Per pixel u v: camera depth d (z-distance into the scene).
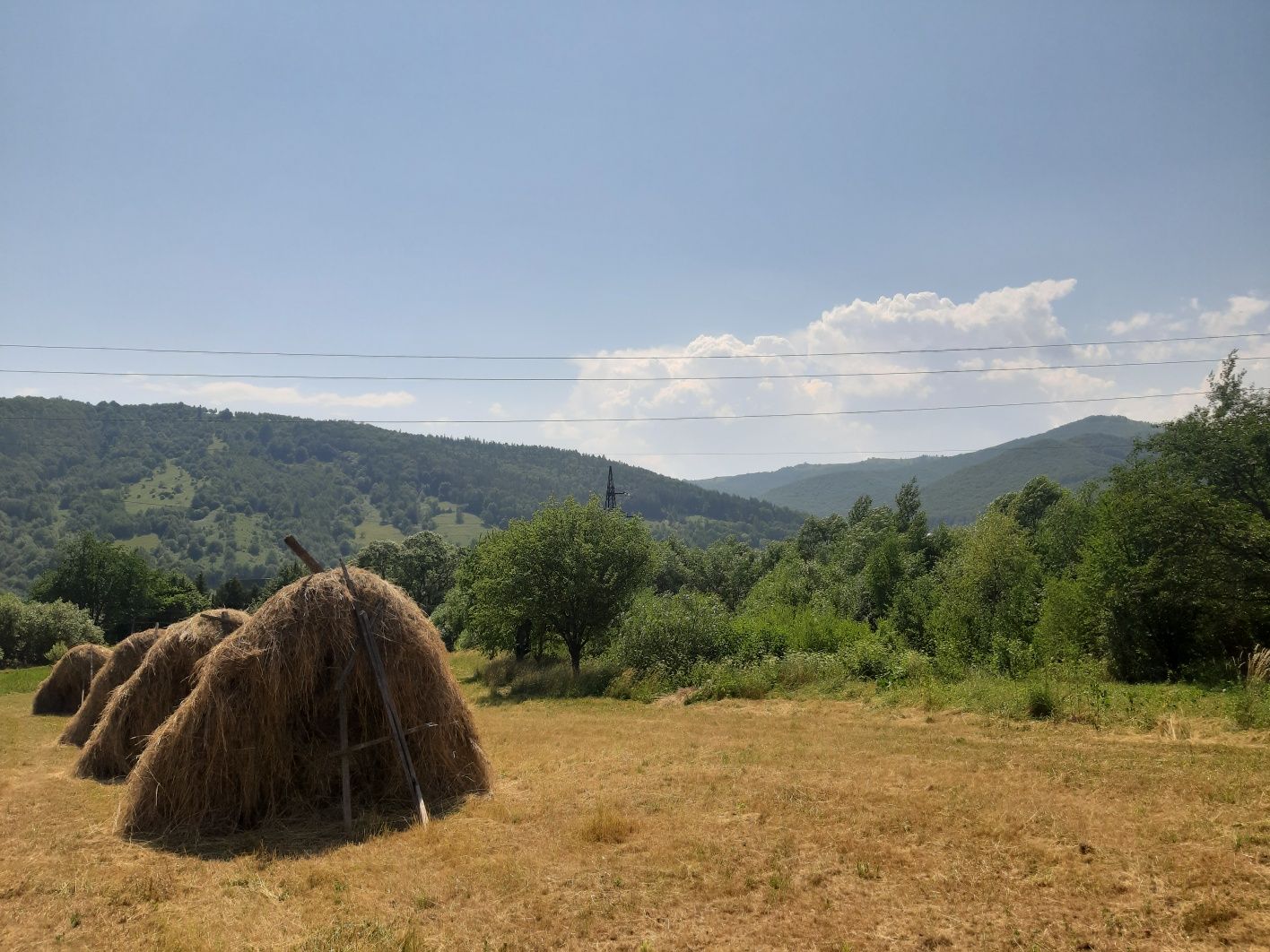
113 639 83.81
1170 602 21.16
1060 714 14.75
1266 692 14.73
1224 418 23.64
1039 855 7.07
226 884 7.49
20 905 6.97
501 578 31.67
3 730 20.98
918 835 7.80
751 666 24.47
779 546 79.31
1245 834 7.29
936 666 22.14
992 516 34.62
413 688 10.57
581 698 25.97
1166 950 5.30
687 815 8.84
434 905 6.65
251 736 9.77
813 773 10.84
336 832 9.20
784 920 6.00
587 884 6.90
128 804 9.77
